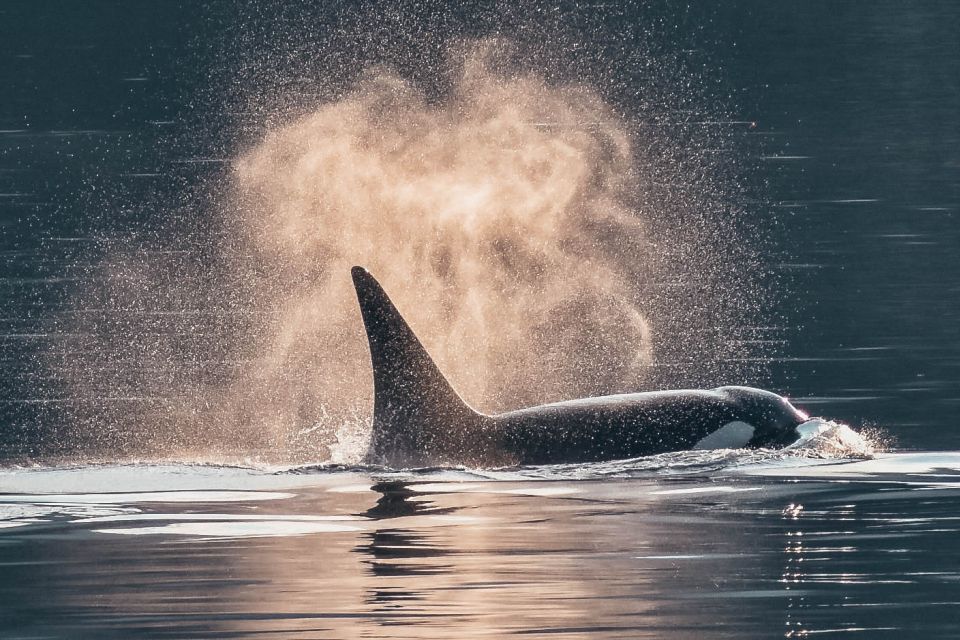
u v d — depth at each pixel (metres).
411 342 41.91
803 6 181.00
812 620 25.75
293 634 24.95
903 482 38.69
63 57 157.62
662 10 166.75
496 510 35.25
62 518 35.03
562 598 27.08
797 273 85.88
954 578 28.42
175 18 158.88
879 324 72.19
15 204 105.25
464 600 26.95
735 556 30.34
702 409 42.81
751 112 147.62
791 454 41.94
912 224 101.06
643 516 34.41
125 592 27.83
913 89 157.75
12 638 25.08
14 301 76.88
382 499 36.94
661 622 25.58
